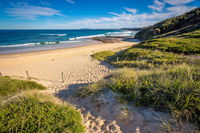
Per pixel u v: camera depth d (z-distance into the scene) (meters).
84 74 9.16
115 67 10.02
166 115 2.21
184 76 3.17
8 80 6.93
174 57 8.10
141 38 43.59
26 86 6.30
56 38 48.78
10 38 46.38
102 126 2.48
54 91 6.02
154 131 1.98
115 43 34.12
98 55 17.42
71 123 2.37
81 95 4.43
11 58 16.75
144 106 2.66
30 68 12.09
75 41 39.78
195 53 8.10
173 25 31.39
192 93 2.33
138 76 4.18
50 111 2.64
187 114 2.01
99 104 3.36
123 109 2.73
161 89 2.77
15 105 2.80
